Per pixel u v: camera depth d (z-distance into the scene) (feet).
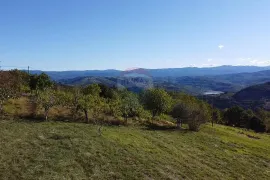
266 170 103.50
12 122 120.26
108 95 245.65
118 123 159.63
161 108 192.54
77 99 156.35
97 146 94.53
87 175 67.56
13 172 62.44
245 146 149.48
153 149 104.78
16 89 179.73
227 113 395.55
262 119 375.45
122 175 71.00
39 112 144.97
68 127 124.06
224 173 90.27
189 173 82.23
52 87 223.10
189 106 184.65
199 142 138.41
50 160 73.77
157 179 71.87
